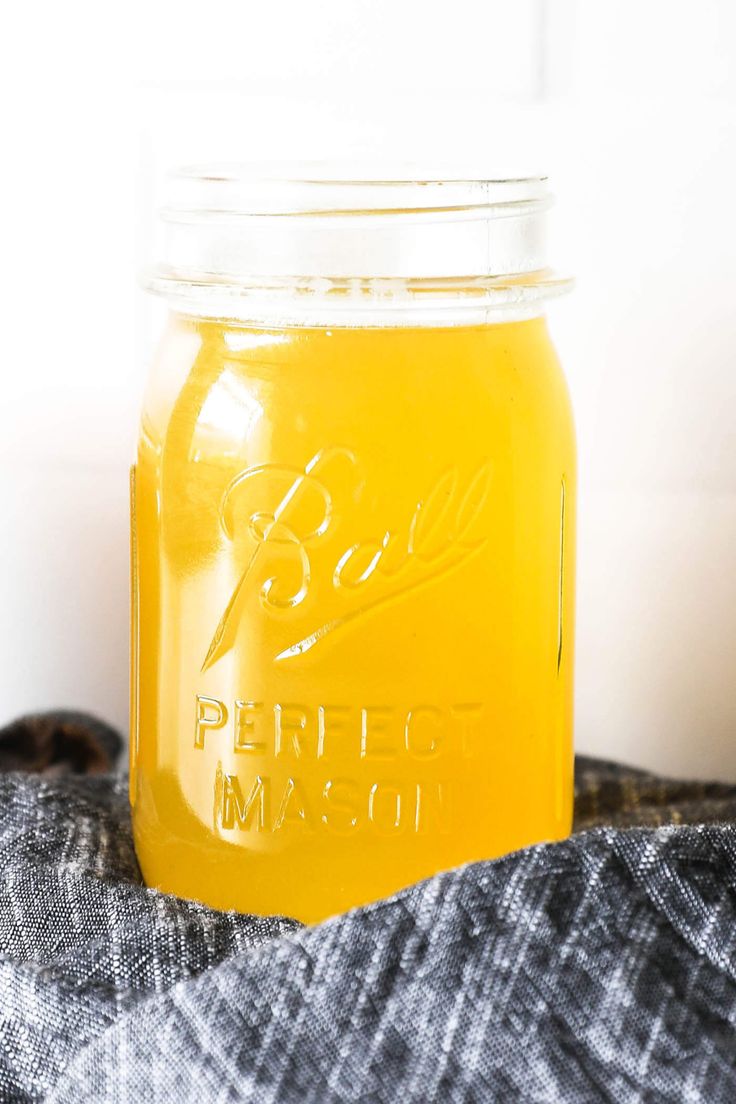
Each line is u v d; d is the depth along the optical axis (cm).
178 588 50
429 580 49
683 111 59
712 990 45
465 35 59
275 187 50
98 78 59
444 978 44
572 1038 44
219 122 59
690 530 62
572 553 52
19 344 61
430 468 48
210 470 49
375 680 49
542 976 44
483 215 49
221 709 50
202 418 49
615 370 60
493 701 50
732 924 45
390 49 59
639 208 59
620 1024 44
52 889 50
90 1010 46
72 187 60
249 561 49
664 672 63
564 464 51
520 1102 43
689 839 46
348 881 50
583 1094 43
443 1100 43
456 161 59
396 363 48
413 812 50
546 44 58
